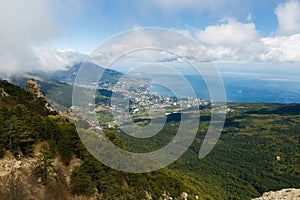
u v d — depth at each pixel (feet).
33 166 113.80
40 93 202.90
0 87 172.24
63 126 133.69
